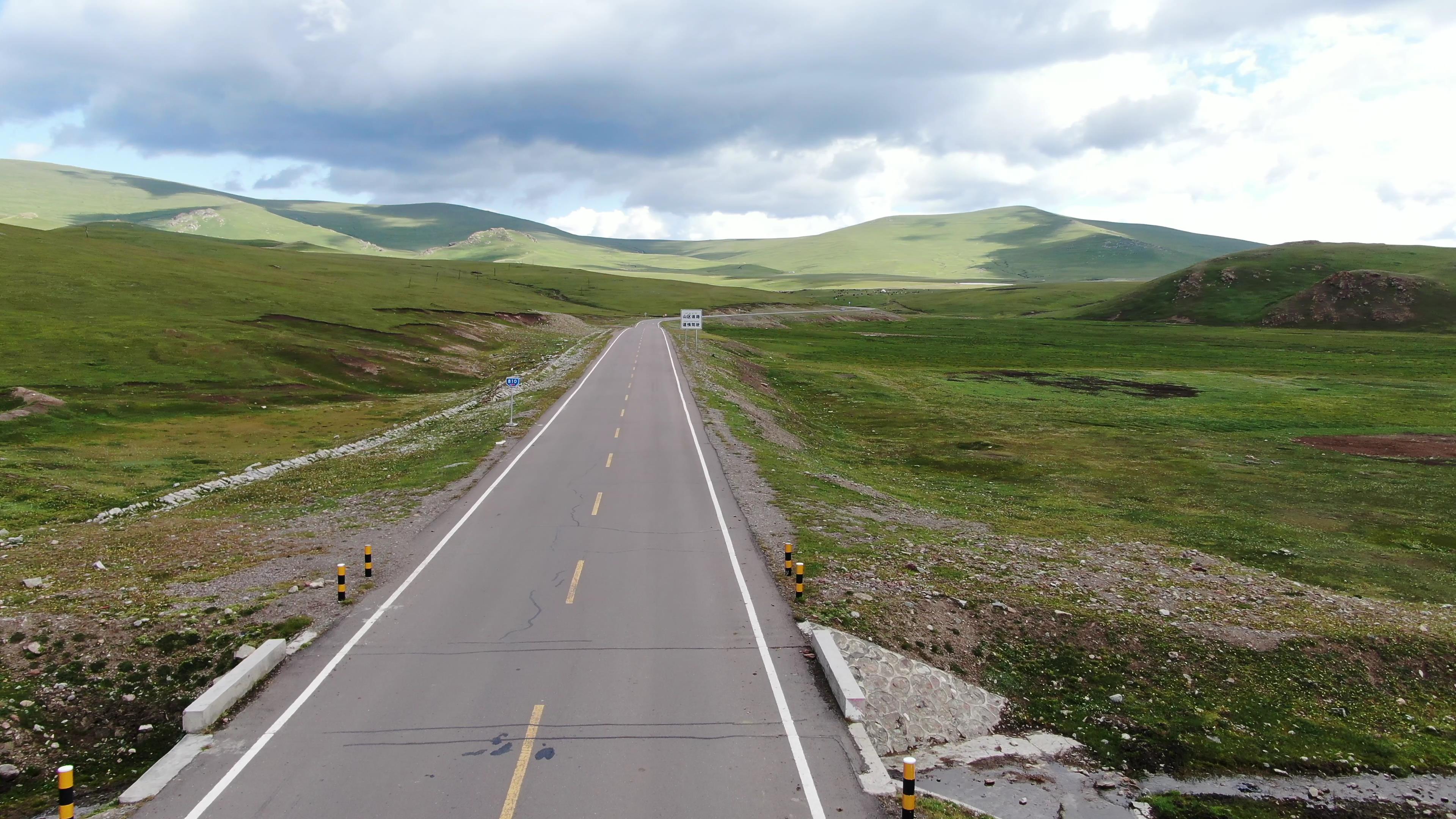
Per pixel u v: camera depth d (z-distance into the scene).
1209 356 106.12
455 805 10.80
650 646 15.77
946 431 54.12
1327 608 21.66
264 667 14.45
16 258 89.62
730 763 11.95
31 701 13.78
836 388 73.25
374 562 20.56
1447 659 18.95
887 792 11.45
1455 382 80.50
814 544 22.83
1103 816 12.92
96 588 18.22
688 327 89.62
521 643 15.86
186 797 10.98
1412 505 35.78
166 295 84.69
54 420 44.56
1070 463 44.19
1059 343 123.25
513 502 26.73
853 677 14.22
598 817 10.59
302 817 10.54
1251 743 15.45
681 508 26.19
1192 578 23.33
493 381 69.38
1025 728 15.44
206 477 33.81
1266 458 45.94
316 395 58.69
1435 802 14.09
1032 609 19.25
